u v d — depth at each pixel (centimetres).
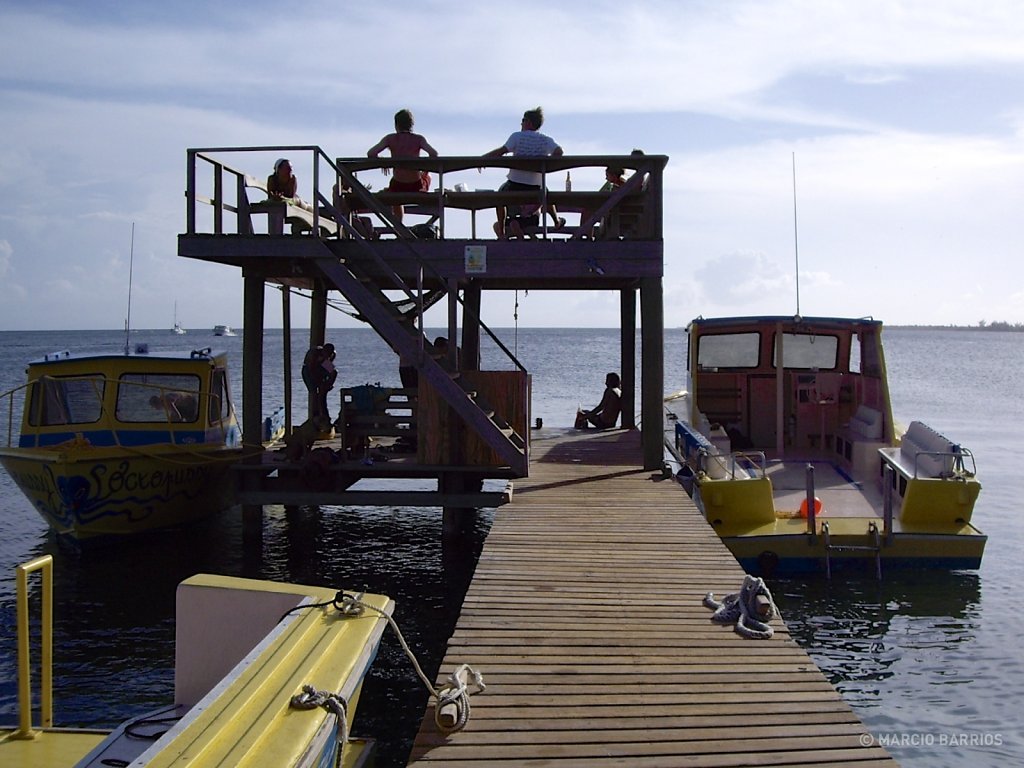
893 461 1242
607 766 457
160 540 1402
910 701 828
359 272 1212
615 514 998
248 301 1259
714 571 783
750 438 1603
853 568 1118
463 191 1266
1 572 1249
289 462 1238
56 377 1357
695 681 555
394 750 745
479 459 1234
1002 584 1156
